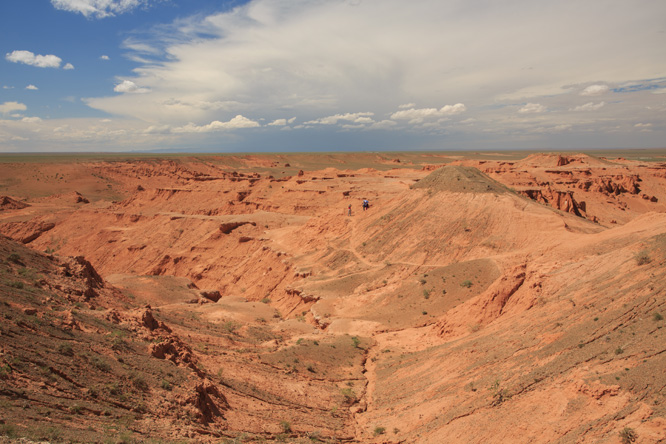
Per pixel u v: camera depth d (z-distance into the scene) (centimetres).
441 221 7988
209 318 5634
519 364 3103
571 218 7788
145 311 3891
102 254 12150
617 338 2777
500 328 3875
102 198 19812
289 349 4516
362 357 4697
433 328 5081
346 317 6109
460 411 2897
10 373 2119
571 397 2480
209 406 2848
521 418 2559
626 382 2359
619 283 3431
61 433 1775
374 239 8369
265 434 2777
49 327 2816
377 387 3938
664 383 2252
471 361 3538
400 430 3055
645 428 2083
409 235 8012
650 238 3816
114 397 2381
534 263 4741
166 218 12731
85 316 3322
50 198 17362
